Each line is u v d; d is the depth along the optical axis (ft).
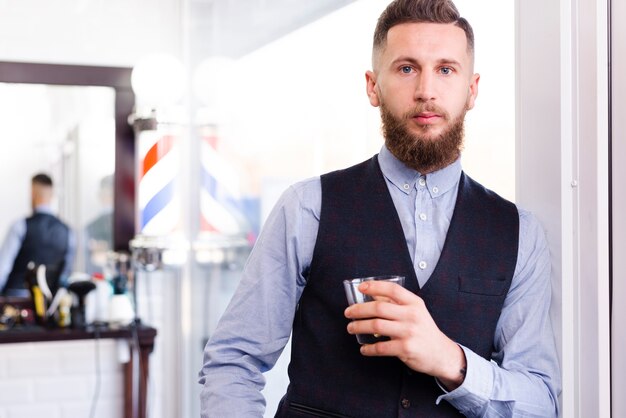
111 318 11.30
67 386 11.41
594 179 4.39
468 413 4.24
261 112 8.87
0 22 11.60
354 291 4.01
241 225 9.52
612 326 4.36
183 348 11.82
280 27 8.35
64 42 11.80
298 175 8.00
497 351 4.60
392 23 4.34
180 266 11.51
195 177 11.41
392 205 4.58
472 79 4.50
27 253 13.53
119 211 12.07
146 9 12.02
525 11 4.91
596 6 4.36
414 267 4.49
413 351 3.91
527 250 4.53
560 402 4.61
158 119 11.01
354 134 6.88
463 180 4.66
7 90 13.33
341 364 4.47
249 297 4.67
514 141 5.16
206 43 10.87
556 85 4.61
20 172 13.79
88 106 13.46
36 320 11.36
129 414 11.37
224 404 4.52
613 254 4.35
